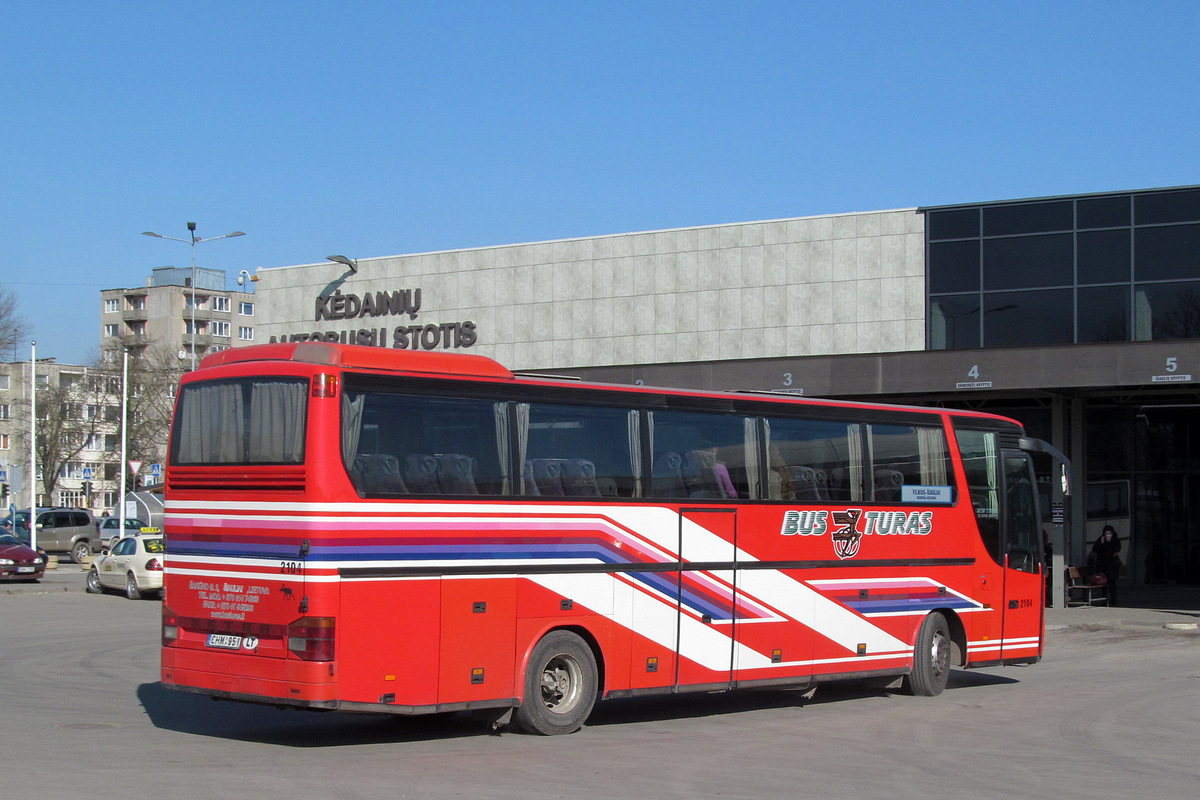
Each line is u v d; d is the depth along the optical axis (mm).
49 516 50969
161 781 9102
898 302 31172
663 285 34125
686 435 13164
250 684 10547
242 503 10789
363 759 10375
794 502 14094
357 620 10430
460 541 11141
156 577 29719
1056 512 28438
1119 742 12125
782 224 32656
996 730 12836
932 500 15766
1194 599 30250
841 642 14461
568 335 35312
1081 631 24328
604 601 12227
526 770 10023
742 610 13453
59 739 10930
